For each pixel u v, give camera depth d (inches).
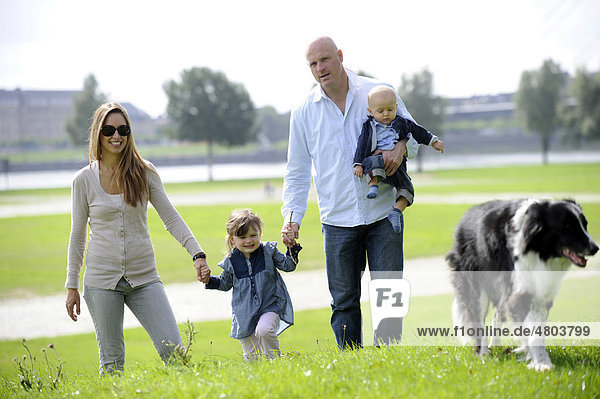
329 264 469.4
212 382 352.8
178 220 449.7
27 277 1535.4
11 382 463.8
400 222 440.1
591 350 428.5
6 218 2984.7
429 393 321.7
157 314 426.3
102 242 419.8
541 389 330.6
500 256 387.9
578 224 361.4
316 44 452.1
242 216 450.9
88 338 941.2
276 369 369.4
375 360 388.8
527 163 7687.0
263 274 452.8
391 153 436.5
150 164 448.5
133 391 351.3
